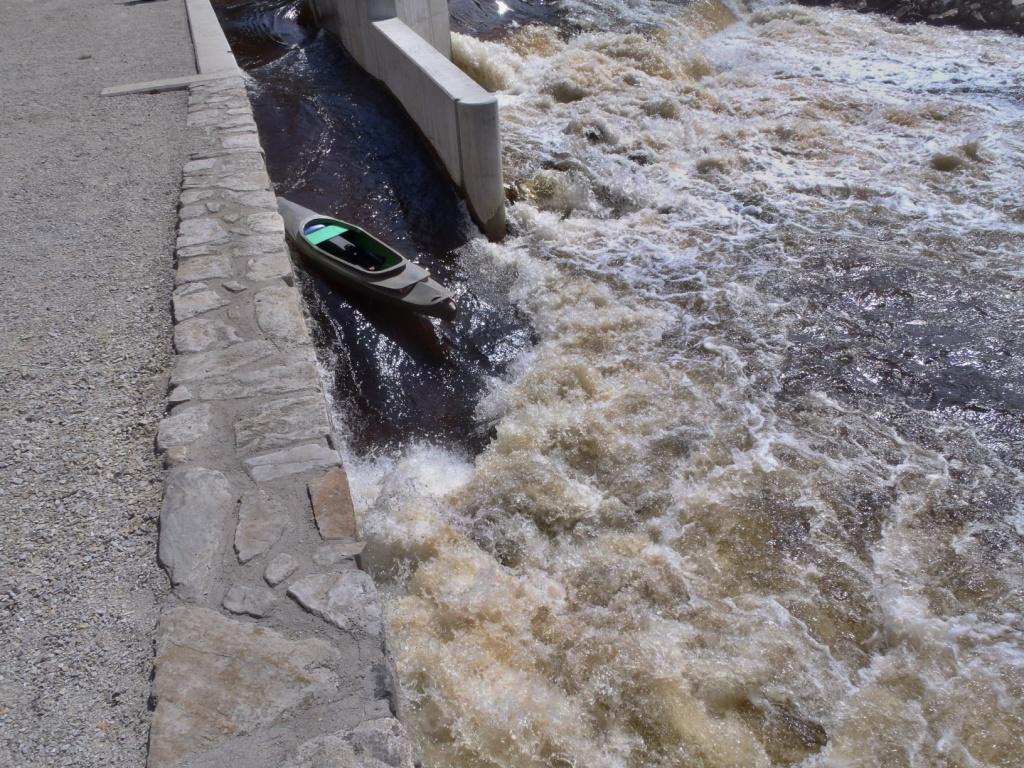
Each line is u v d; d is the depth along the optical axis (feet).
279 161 27.96
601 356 21.49
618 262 25.55
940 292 24.06
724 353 21.62
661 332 22.45
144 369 14.75
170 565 10.69
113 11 39.60
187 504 11.64
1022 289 24.06
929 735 12.51
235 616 9.95
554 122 33.12
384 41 30.86
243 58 36.76
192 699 8.94
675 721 12.47
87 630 9.86
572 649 13.42
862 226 27.48
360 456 18.10
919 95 37.04
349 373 19.86
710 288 24.31
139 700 9.05
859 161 31.63
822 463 18.06
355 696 9.01
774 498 17.03
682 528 16.30
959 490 17.42
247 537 11.09
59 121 26.27
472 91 25.18
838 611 14.58
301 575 10.50
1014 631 14.24
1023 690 13.16
